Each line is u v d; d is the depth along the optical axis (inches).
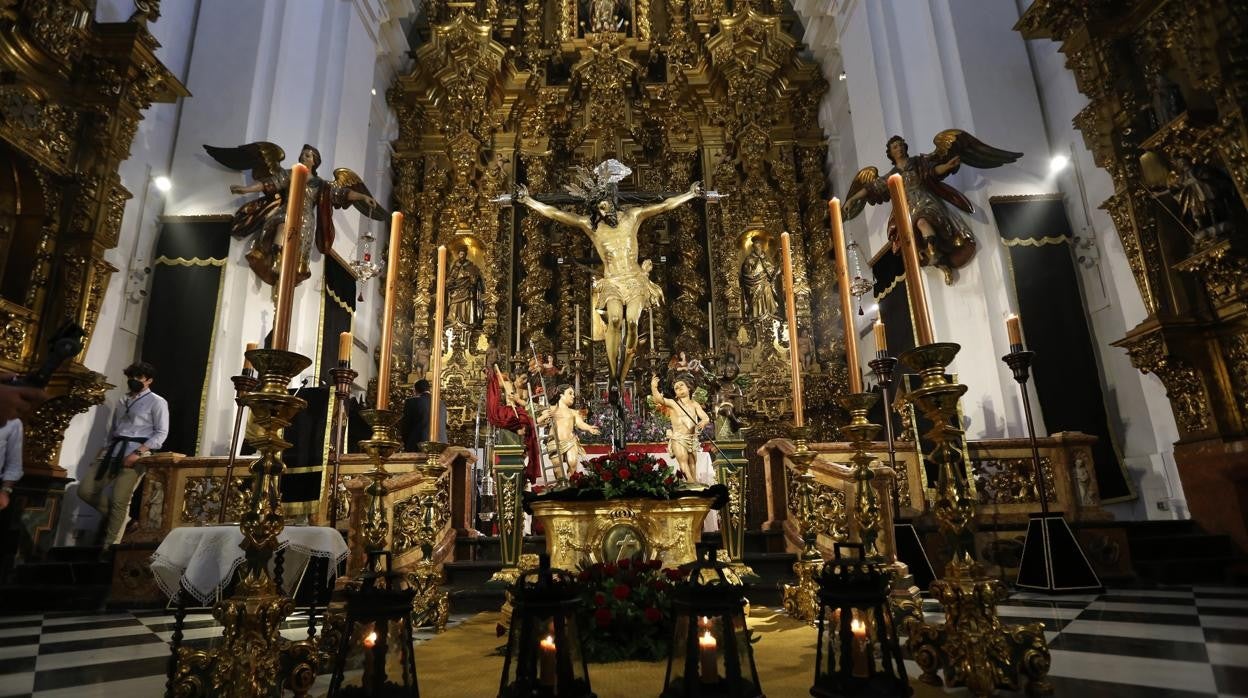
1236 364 295.7
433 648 160.4
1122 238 334.6
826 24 565.0
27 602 255.9
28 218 318.3
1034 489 292.4
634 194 450.6
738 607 103.5
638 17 620.4
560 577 106.4
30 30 305.0
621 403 407.5
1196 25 283.0
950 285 381.4
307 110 433.4
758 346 516.7
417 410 377.1
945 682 112.7
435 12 599.5
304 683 110.3
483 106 563.8
